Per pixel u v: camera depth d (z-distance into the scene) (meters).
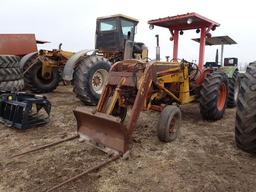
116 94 3.38
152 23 4.98
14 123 4.02
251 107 2.95
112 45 7.46
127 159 2.98
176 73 4.21
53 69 7.81
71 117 4.73
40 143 3.47
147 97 3.61
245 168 2.87
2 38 8.05
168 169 2.80
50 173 2.66
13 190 2.36
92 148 3.29
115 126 2.99
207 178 2.63
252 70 3.15
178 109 3.64
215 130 4.21
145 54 8.04
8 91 5.05
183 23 4.96
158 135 3.53
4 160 2.94
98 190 2.38
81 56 5.69
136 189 2.41
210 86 4.55
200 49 4.98
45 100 4.22
